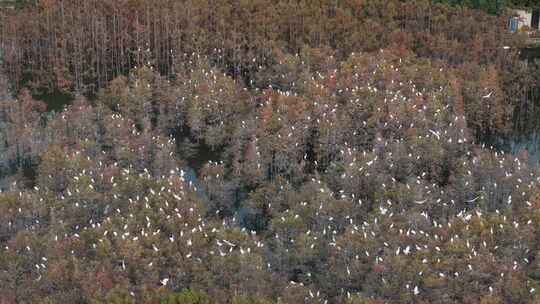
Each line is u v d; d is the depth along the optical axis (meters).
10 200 62.03
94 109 83.06
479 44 98.44
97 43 98.19
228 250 56.25
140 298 49.91
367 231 57.44
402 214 60.03
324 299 52.97
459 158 73.75
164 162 73.00
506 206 62.78
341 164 70.50
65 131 79.38
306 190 66.19
